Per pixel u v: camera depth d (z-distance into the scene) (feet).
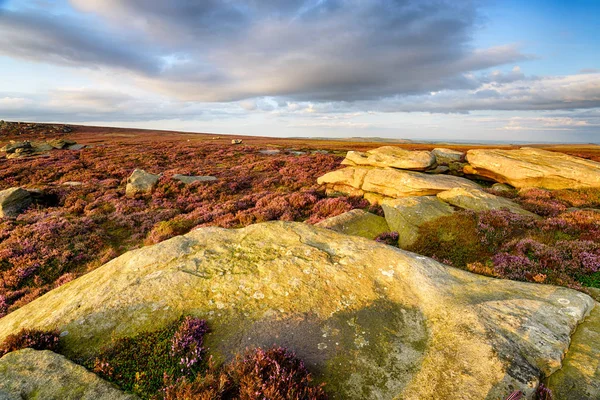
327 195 73.87
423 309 18.62
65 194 80.74
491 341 14.89
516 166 61.57
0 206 64.54
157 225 57.67
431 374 13.93
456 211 43.27
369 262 22.91
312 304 18.75
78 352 15.12
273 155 167.94
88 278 22.43
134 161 144.05
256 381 12.84
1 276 39.09
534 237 32.83
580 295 19.13
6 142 275.59
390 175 61.87
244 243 25.84
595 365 13.85
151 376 13.93
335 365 14.85
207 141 282.77
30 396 12.04
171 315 17.80
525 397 12.11
